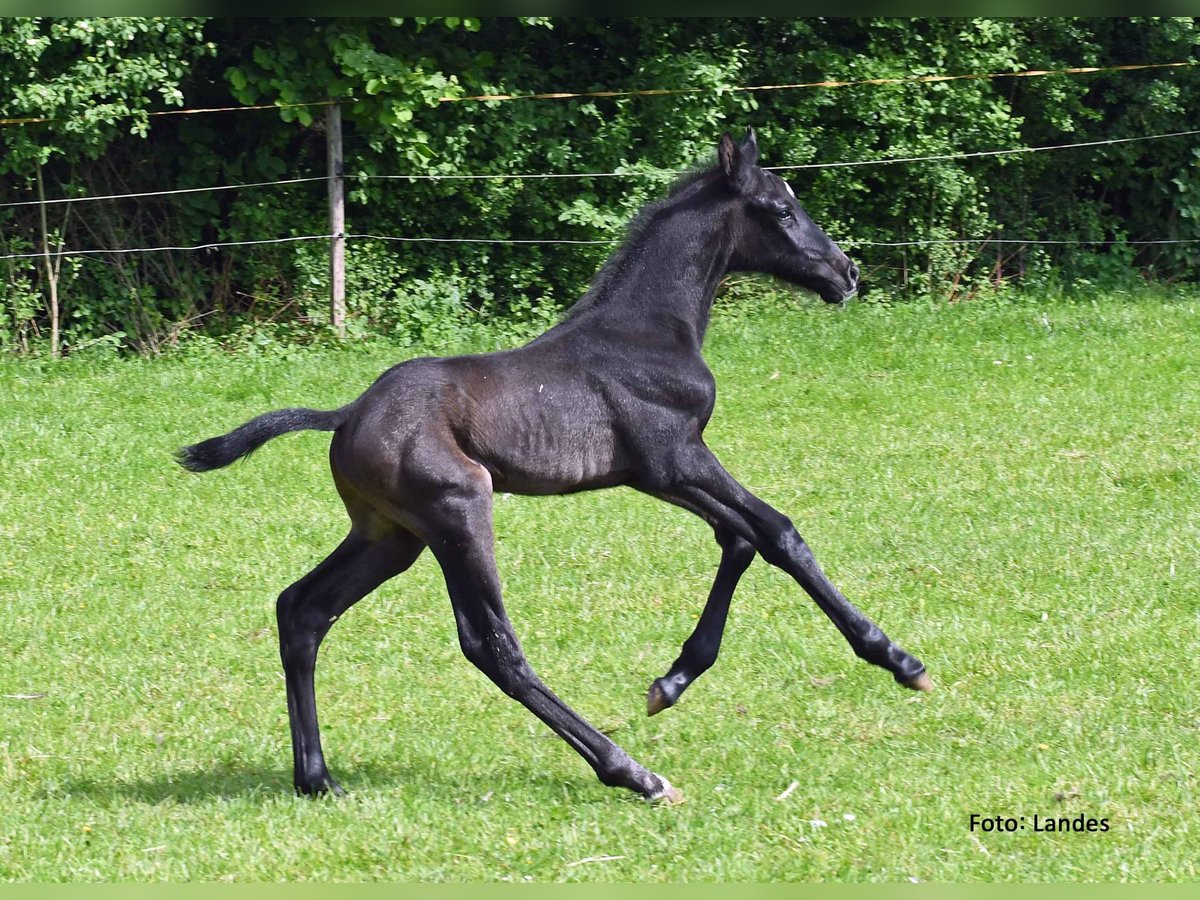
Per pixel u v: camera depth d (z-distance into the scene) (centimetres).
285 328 1603
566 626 862
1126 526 997
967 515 1036
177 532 1033
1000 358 1487
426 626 870
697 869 559
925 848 573
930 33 1784
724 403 1349
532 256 1698
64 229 1571
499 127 1645
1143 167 1923
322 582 661
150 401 1362
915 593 897
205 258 1655
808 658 802
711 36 1759
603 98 1725
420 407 626
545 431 642
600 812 616
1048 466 1139
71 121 1462
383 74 1543
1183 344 1516
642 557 974
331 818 614
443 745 707
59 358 1525
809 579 654
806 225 712
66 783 667
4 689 784
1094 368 1435
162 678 800
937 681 766
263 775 680
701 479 659
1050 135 1888
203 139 1631
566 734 627
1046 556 947
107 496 1105
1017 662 780
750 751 689
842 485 1116
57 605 905
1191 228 1920
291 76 1556
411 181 1630
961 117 1780
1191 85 1873
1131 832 584
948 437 1230
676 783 656
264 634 863
